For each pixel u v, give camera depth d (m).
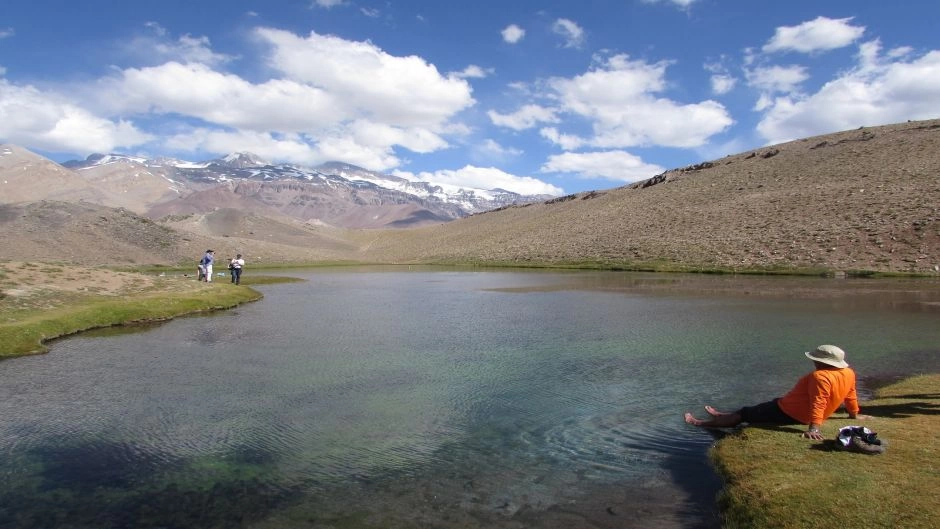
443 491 7.98
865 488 7.06
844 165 93.25
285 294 38.66
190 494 7.95
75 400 12.23
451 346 18.23
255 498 7.82
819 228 63.75
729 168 126.44
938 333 19.42
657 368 14.87
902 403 10.99
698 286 41.31
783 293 34.31
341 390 12.98
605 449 9.44
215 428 10.53
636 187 155.75
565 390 12.86
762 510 6.93
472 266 90.31
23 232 86.50
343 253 153.12
